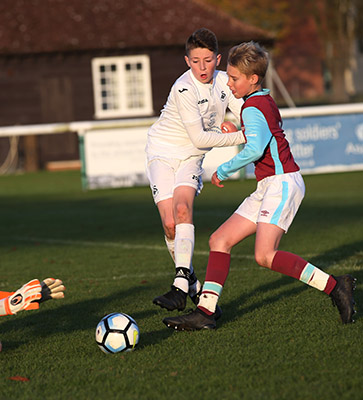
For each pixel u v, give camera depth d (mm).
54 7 95062
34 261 30734
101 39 92625
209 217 42906
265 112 16906
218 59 19141
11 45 90688
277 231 17047
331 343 15945
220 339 16844
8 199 59219
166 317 18359
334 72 147500
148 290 23516
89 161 61344
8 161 91875
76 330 18688
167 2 97500
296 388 13172
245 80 17109
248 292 22234
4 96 92125
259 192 17656
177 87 18969
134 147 61125
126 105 94750
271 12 144625
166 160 19984
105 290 23812
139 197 55625
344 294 17281
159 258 29969
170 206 19531
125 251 32219
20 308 15180
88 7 95625
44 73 92562
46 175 83250
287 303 20344
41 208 51688
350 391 12891
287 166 17250
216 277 17797
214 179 17453
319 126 62469
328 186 56719
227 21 96375
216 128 20078
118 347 16125
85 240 36312
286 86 164625
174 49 93875
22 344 17578
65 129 61281
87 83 93375
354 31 147625
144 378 14227
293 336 16750
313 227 36531
